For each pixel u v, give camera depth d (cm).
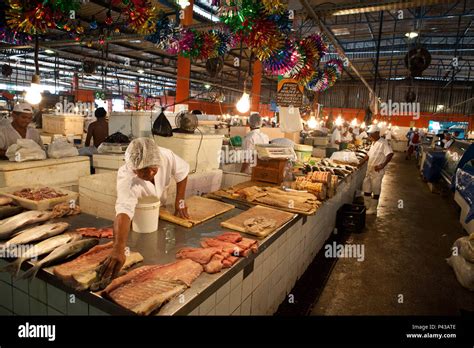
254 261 257
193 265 208
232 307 229
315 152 904
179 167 293
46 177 342
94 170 410
